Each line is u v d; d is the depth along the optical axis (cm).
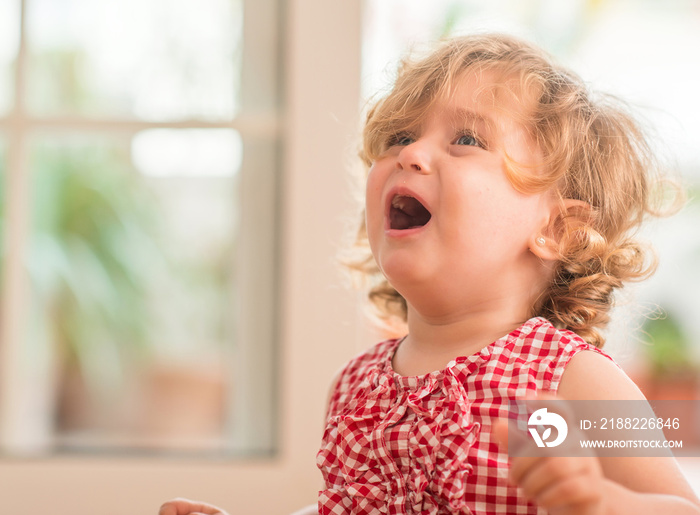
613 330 98
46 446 140
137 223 142
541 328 76
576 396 71
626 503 60
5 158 138
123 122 140
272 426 137
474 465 71
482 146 78
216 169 139
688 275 318
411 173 77
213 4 140
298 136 133
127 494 129
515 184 77
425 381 76
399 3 192
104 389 142
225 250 140
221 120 138
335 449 80
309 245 131
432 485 72
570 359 73
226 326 140
